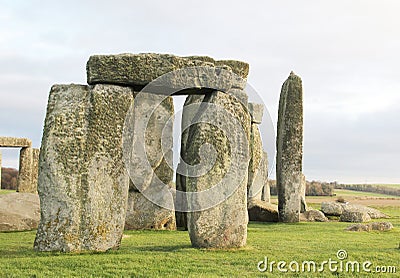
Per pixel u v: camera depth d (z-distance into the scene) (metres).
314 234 14.63
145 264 9.16
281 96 21.16
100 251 10.49
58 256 9.85
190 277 8.26
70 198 10.53
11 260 9.38
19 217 15.35
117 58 10.91
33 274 8.34
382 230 15.63
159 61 10.97
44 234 10.52
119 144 10.91
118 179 10.86
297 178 20.23
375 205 32.22
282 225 18.41
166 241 12.66
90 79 10.96
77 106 10.82
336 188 60.22
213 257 9.84
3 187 43.00
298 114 20.55
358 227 15.74
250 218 20.28
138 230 15.88
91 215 10.55
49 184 10.57
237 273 8.65
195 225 10.76
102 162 10.75
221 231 10.77
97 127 10.77
